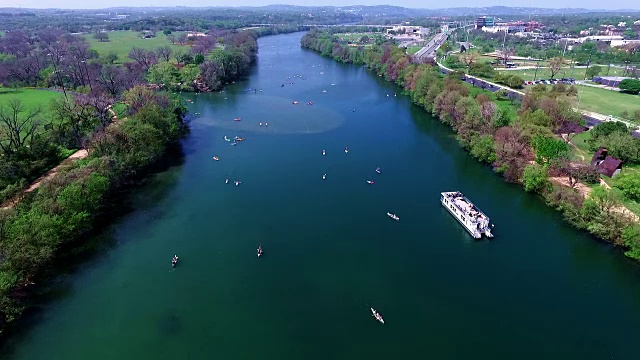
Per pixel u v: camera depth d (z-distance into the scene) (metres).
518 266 122.94
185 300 107.81
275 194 161.50
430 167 188.12
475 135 196.75
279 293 110.94
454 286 114.44
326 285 114.19
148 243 130.00
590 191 148.38
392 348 94.69
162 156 190.50
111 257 122.94
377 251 128.62
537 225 142.75
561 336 98.75
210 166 183.75
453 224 143.75
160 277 115.62
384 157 198.00
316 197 160.12
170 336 97.00
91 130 189.75
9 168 146.50
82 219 124.38
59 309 103.44
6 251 101.81
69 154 177.88
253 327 100.06
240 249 128.50
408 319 103.12
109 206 149.12
